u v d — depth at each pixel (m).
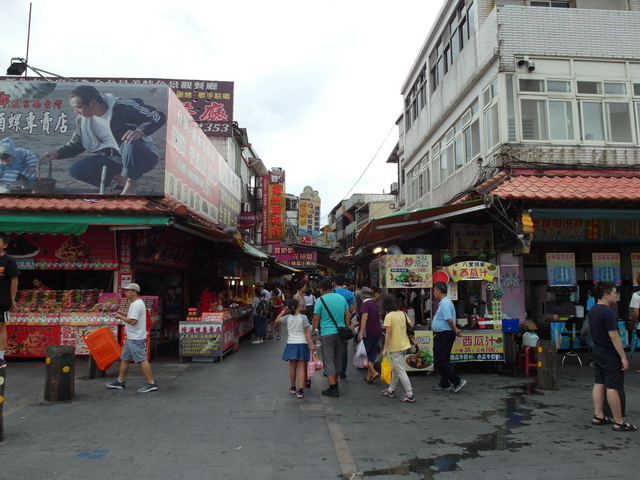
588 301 10.32
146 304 10.24
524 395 6.93
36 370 8.72
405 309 9.12
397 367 6.66
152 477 4.02
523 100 10.70
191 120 12.31
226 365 9.54
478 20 11.88
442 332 7.20
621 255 11.55
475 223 9.97
